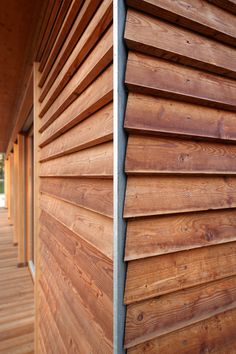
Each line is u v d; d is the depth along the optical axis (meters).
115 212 0.70
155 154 0.76
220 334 0.89
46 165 1.86
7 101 3.81
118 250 0.69
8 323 2.62
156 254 0.75
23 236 4.32
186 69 0.83
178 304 0.80
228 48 0.93
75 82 1.12
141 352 0.72
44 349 1.63
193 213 0.85
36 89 2.04
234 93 0.94
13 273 3.97
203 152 0.88
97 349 0.81
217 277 0.89
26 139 4.39
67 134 1.32
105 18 0.80
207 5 0.86
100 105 0.88
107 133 0.79
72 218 1.18
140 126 0.72
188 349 0.81
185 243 0.81
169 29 0.78
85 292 0.96
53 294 1.48
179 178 0.82
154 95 0.77
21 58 2.42
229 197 0.95
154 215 0.76
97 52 0.88
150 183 0.76
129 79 0.71
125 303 0.69
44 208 1.90
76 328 1.03
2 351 2.20
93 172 0.90
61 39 1.25
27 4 1.69
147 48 0.74
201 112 0.87
